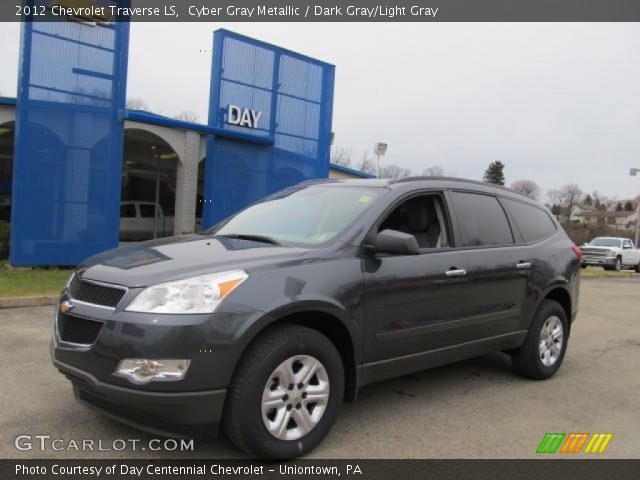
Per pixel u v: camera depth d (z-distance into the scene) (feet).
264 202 16.67
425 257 14.23
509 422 14.32
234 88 52.70
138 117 43.16
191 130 51.42
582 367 20.66
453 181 16.49
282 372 11.11
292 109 56.75
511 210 18.02
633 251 93.50
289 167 56.95
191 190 52.08
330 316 12.04
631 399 16.78
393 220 14.34
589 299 44.70
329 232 13.34
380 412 14.57
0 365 16.99
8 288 30.09
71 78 40.29
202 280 10.65
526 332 17.60
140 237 72.90
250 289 10.85
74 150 40.65
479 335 15.81
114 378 10.17
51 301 27.96
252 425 10.66
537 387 17.58
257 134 54.49
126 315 10.30
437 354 14.60
